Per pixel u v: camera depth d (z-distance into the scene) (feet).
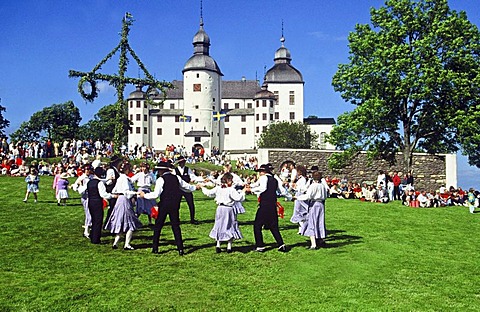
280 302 32.04
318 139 368.07
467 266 41.91
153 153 180.04
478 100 114.93
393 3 122.52
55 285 34.37
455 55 115.75
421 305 32.19
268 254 42.75
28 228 52.21
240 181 57.72
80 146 142.00
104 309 30.53
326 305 31.60
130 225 43.47
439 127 119.03
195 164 160.15
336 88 129.49
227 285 35.01
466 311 31.48
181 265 39.34
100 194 45.14
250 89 400.88
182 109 372.38
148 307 30.91
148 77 96.84
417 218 65.92
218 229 42.83
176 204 42.42
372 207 74.54
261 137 332.19
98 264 39.37
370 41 121.70
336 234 52.42
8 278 35.63
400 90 112.27
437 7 120.88
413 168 124.57
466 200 93.91
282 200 77.71
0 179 99.86
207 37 363.97
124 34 93.61
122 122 95.96
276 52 385.91
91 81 91.09
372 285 35.73
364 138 122.11
